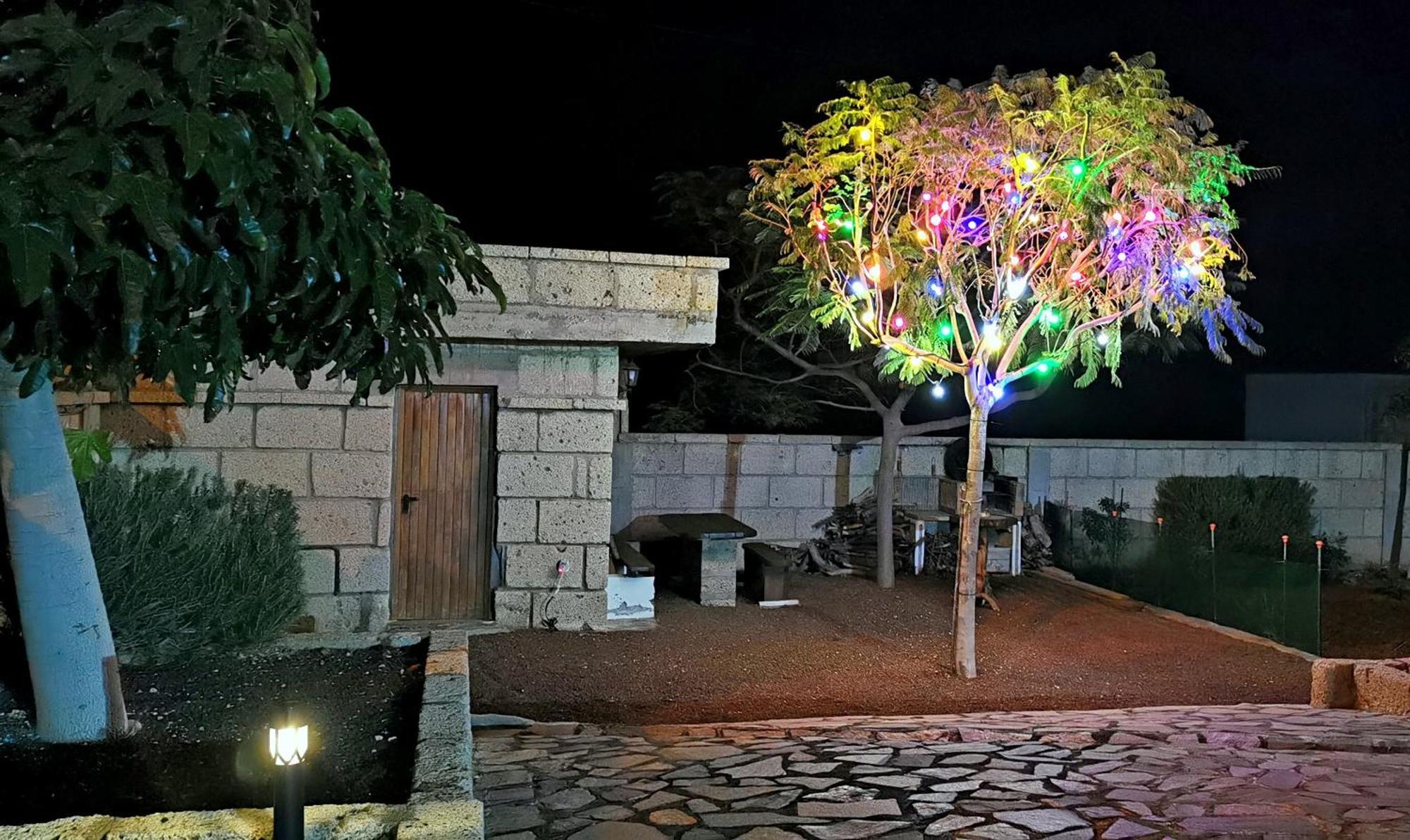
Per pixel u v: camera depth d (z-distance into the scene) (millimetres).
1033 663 9664
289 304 4285
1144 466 15062
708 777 5707
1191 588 11812
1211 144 8984
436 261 4434
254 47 3738
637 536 13555
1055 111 8289
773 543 13977
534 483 9945
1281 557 14258
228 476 9195
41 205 3279
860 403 15234
